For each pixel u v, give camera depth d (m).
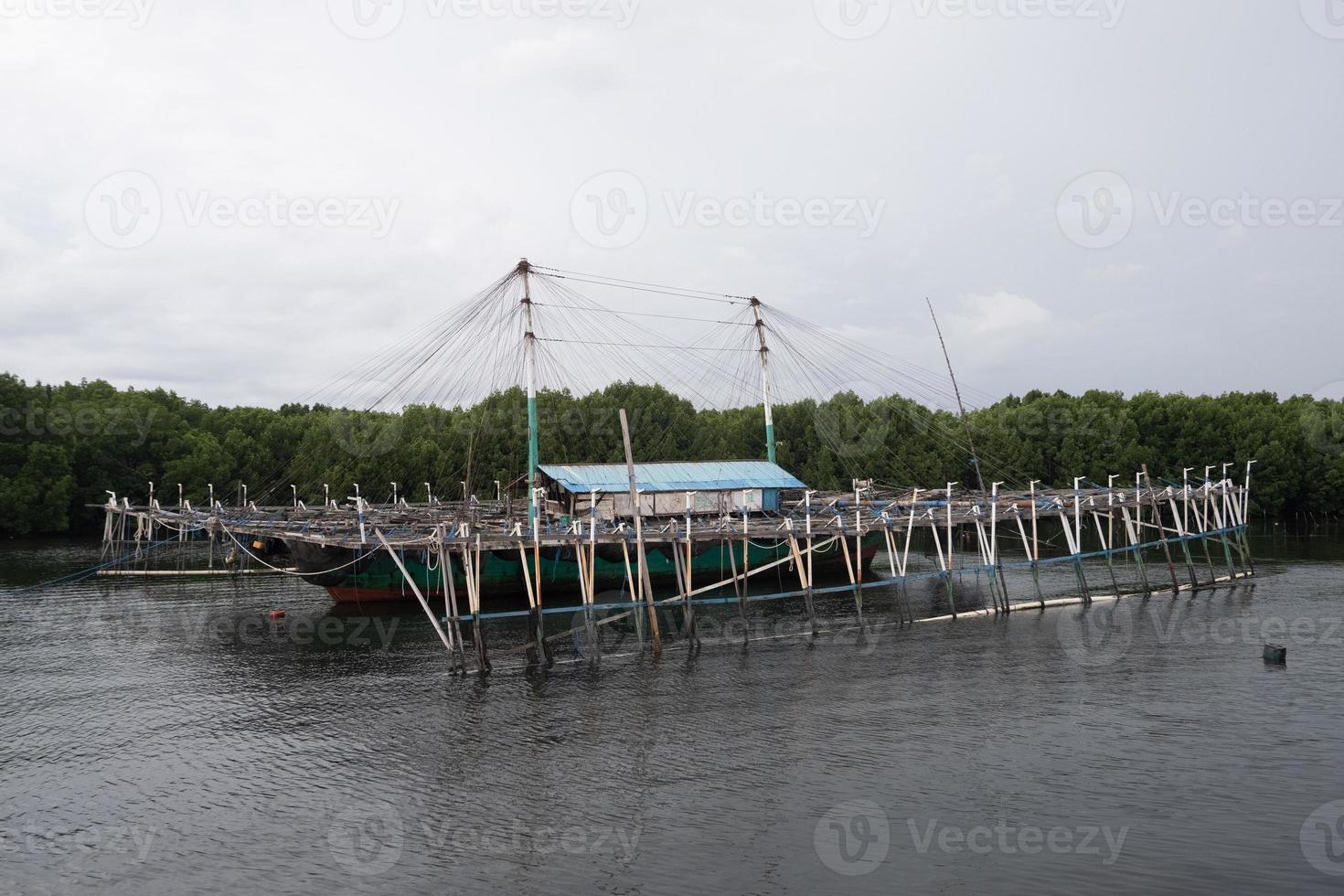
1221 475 136.75
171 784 35.22
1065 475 140.50
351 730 40.78
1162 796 33.06
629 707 43.50
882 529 63.91
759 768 35.94
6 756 38.19
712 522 62.97
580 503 75.31
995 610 65.06
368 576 67.44
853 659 51.97
